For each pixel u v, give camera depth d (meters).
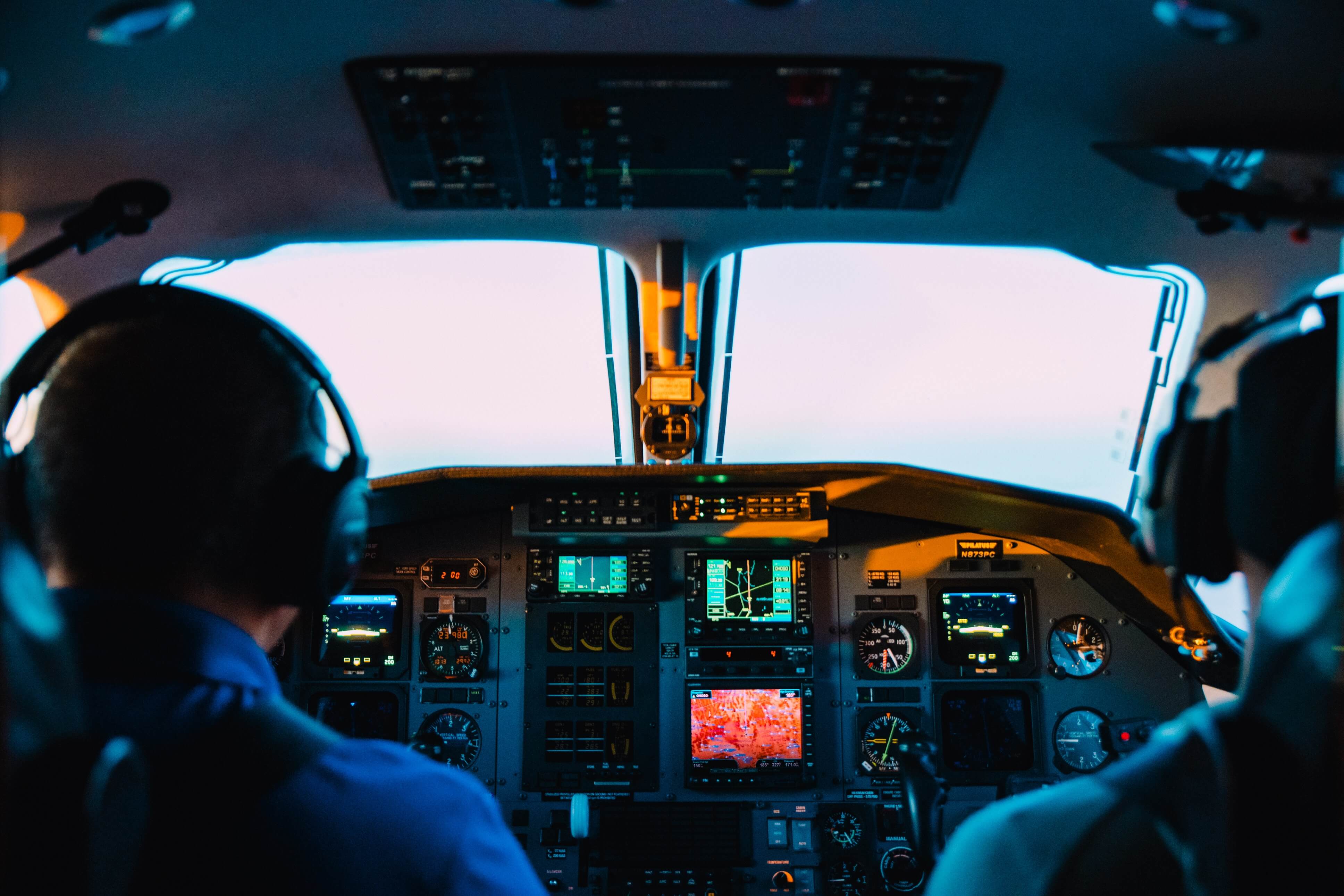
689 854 3.55
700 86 1.73
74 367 0.95
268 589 1.03
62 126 1.85
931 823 2.62
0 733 0.65
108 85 1.74
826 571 3.79
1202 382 2.91
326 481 1.04
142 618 0.94
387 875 0.96
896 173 2.02
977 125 1.86
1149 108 1.83
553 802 3.60
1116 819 0.79
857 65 1.69
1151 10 1.56
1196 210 2.15
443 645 3.71
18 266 2.09
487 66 1.70
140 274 2.56
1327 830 0.70
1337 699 0.70
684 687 3.67
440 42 1.65
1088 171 2.08
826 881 3.53
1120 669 3.73
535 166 2.00
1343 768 0.69
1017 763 3.72
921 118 1.83
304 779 0.96
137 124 1.87
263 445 0.99
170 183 2.09
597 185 2.09
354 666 3.71
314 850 0.94
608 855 3.55
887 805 3.58
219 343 0.97
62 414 0.94
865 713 3.69
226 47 1.65
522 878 1.05
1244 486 0.87
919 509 3.68
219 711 0.95
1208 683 3.69
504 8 1.57
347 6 1.57
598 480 3.53
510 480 3.47
